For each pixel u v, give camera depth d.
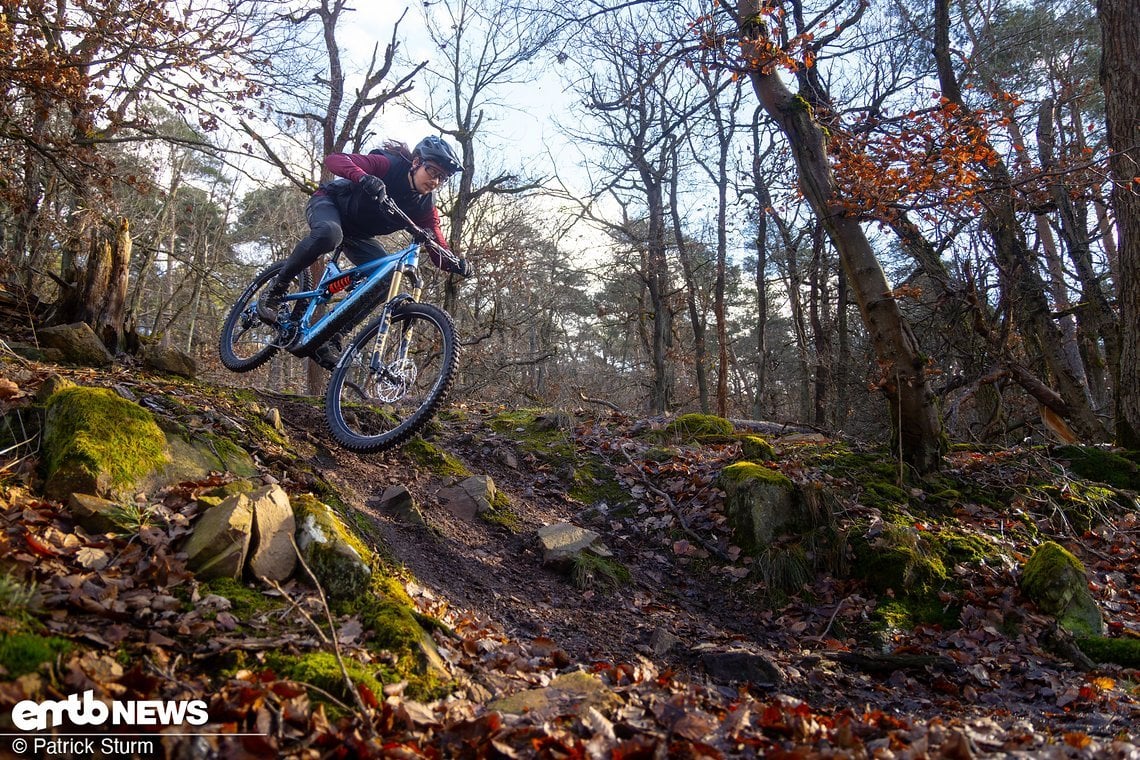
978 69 13.70
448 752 2.29
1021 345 12.18
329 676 2.45
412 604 3.37
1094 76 14.98
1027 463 6.73
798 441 7.10
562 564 4.52
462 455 5.77
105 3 7.69
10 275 8.45
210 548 3.00
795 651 4.12
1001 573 4.87
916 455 6.27
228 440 4.21
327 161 4.57
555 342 32.44
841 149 6.70
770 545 4.93
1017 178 8.16
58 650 2.20
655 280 20.62
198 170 22.92
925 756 2.37
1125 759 2.60
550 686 2.80
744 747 2.50
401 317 4.64
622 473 5.90
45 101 7.90
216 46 8.34
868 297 6.29
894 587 4.69
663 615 4.29
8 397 3.86
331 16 13.82
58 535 2.93
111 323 5.69
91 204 8.79
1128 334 7.43
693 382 30.59
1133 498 6.37
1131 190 6.73
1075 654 4.18
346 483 4.63
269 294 5.02
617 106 8.63
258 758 2.04
